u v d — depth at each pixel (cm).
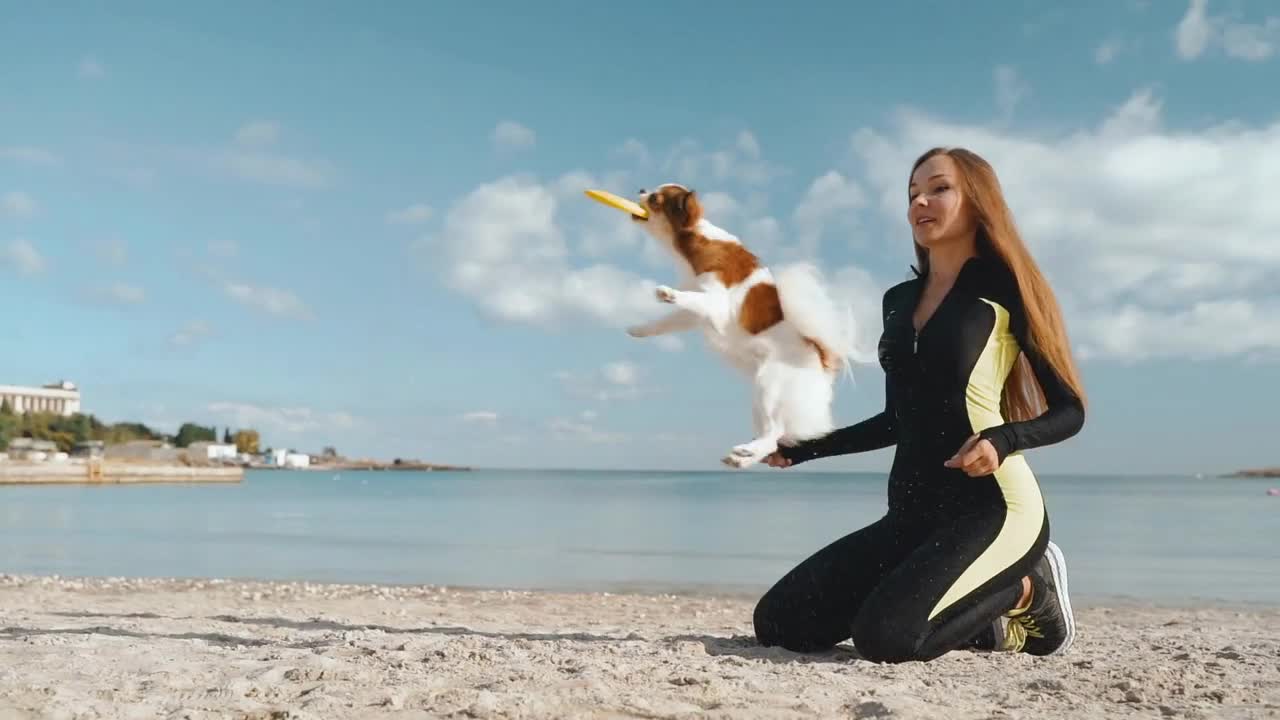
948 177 425
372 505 4166
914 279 460
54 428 10119
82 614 714
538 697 333
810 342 466
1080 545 1867
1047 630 446
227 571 1363
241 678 371
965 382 416
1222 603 985
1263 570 1359
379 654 420
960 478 423
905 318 441
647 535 2172
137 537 2077
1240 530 2370
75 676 383
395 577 1291
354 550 1769
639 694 341
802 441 457
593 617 810
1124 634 624
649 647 457
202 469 8375
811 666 401
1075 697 346
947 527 419
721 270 476
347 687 357
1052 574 439
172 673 383
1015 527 412
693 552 1689
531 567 1432
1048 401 417
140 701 340
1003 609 423
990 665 407
